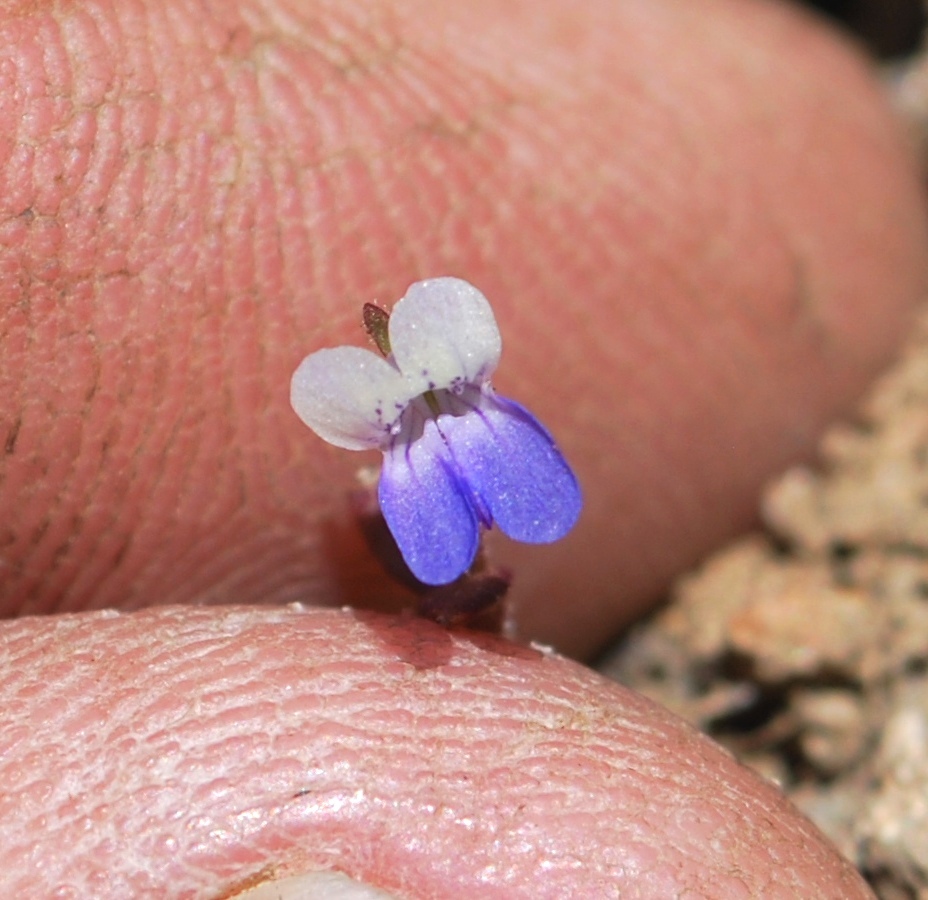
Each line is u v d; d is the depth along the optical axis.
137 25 0.08
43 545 0.08
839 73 0.10
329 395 0.07
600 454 0.09
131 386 0.07
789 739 0.09
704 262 0.09
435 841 0.07
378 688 0.07
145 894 0.07
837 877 0.07
